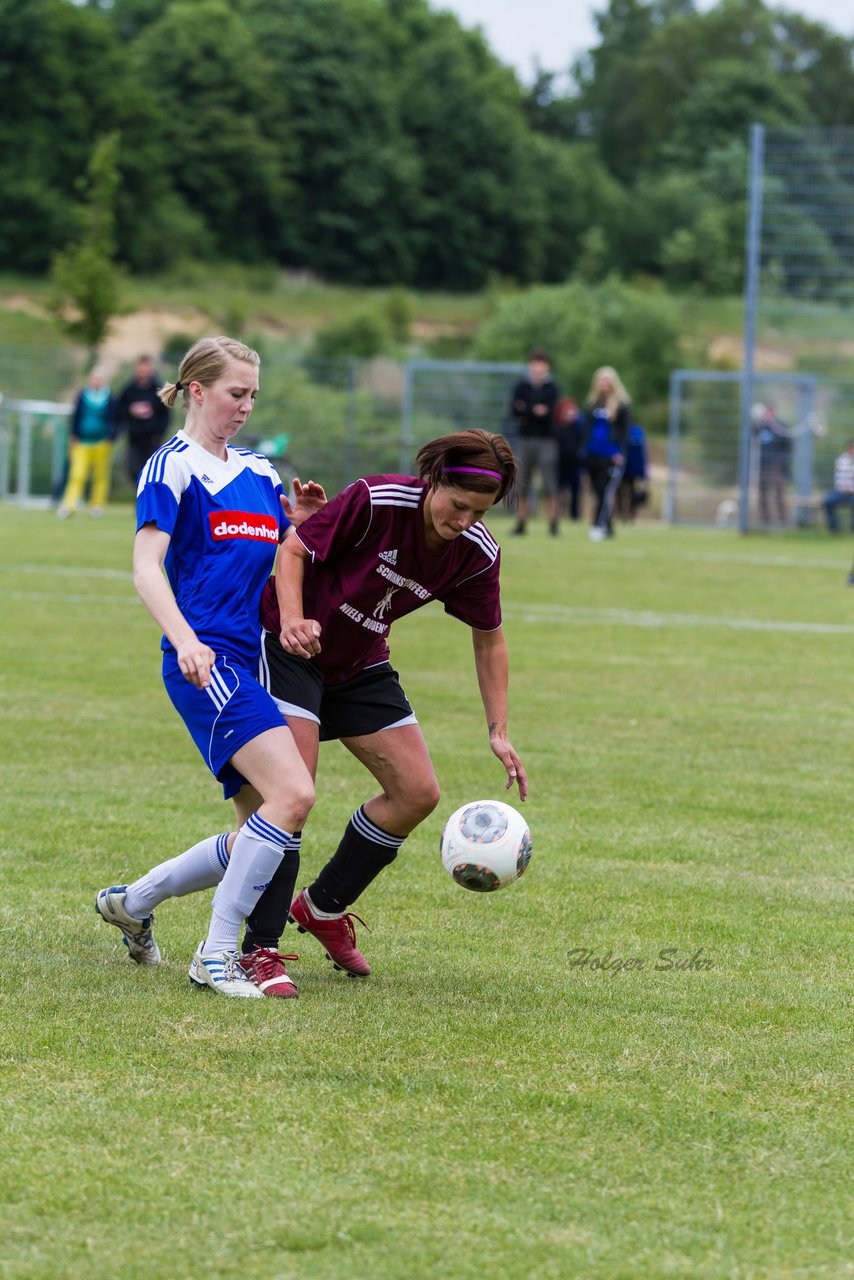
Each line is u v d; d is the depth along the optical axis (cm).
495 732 1203
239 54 18325
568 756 2039
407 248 18962
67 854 1479
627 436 5916
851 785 1909
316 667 1163
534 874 1479
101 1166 796
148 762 1919
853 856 1570
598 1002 1104
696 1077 952
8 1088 900
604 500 5894
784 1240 736
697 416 8025
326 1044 994
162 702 2339
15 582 3819
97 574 4044
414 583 1138
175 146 17888
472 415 8488
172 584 1149
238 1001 1084
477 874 1145
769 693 2586
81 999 1075
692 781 1909
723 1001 1111
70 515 6062
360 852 1162
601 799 1800
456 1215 751
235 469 1147
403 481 1116
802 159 6506
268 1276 693
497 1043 1006
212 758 1124
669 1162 820
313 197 18712
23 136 16425
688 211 19875
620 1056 987
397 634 3178
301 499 1158
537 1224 745
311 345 14838
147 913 1150
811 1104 910
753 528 6888
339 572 1135
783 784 1903
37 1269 695
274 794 1101
